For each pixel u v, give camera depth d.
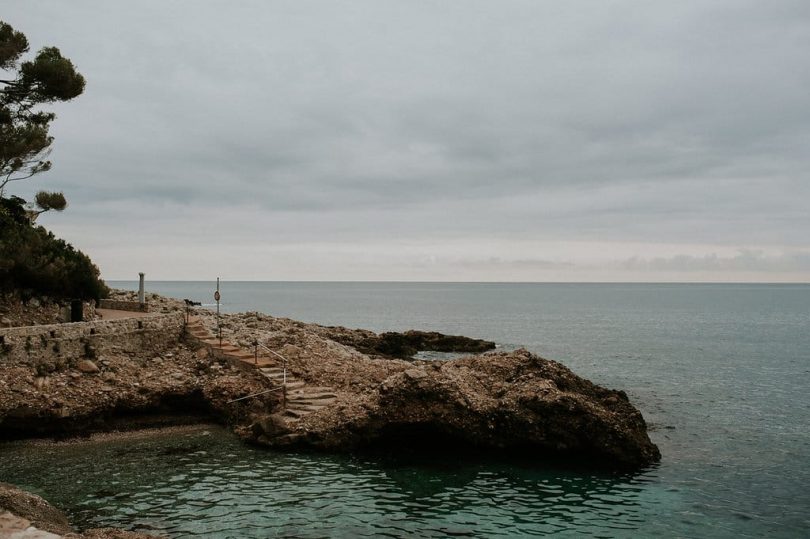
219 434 29.59
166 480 23.30
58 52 41.69
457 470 25.81
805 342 84.81
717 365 61.72
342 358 38.78
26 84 39.97
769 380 52.31
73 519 19.36
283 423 28.00
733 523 21.19
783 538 20.06
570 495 23.36
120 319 34.31
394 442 28.47
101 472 23.97
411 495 22.75
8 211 39.62
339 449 27.42
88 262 41.19
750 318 140.88
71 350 31.19
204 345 36.53
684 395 45.19
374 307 182.75
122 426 29.66
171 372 33.16
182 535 18.53
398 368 35.84
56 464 24.69
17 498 17.69
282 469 24.97
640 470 26.62
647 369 58.84
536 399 28.05
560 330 106.56
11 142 36.47
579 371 57.41
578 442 27.38
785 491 24.45
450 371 31.62
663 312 167.62
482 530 19.91
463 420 27.78
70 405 27.94
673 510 22.20
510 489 23.78
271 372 33.75
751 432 33.91
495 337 93.19
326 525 19.75
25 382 27.98
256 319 57.41
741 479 25.80
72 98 41.97
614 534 20.00
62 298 38.22
